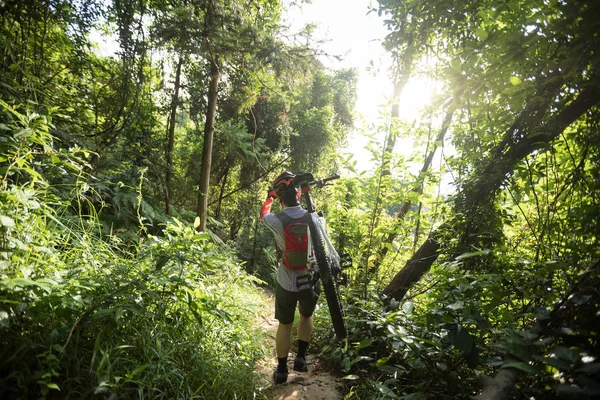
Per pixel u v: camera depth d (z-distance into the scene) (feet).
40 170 8.64
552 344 5.24
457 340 6.15
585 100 6.49
